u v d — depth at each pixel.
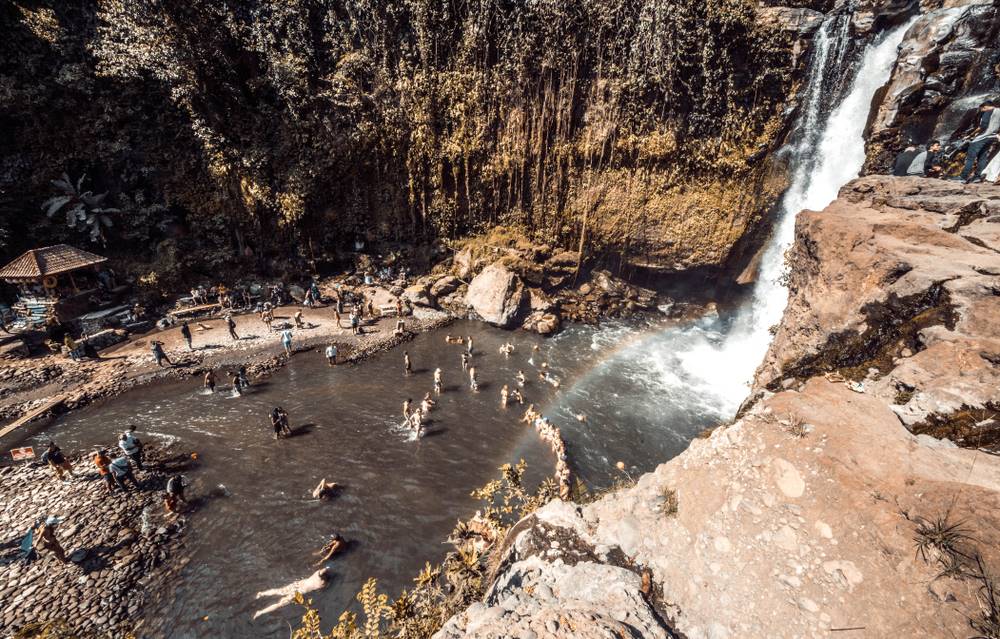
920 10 30.12
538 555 8.61
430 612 10.38
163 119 37.25
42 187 34.09
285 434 22.67
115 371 26.83
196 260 37.78
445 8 37.25
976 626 4.71
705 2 34.06
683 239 39.38
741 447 7.93
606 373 30.97
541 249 40.66
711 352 34.66
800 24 33.97
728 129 36.53
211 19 35.00
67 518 16.83
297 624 13.63
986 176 18.02
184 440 21.84
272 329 33.53
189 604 14.26
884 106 27.61
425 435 23.28
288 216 39.38
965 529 5.34
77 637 12.98
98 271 32.91
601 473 21.23
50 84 33.88
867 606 5.48
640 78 36.81
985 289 9.98
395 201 42.34
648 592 7.25
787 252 19.94
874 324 11.72
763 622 6.03
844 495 6.46
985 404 7.51
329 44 39.03
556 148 39.94
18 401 23.45
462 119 39.78
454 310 38.78
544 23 37.09
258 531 17.06
